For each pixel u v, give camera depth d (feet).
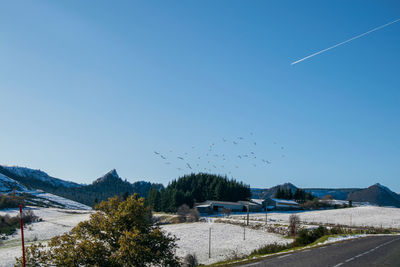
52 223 354.33
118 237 90.22
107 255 87.04
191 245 197.26
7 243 243.19
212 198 573.33
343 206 542.57
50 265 86.58
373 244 94.02
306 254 70.59
